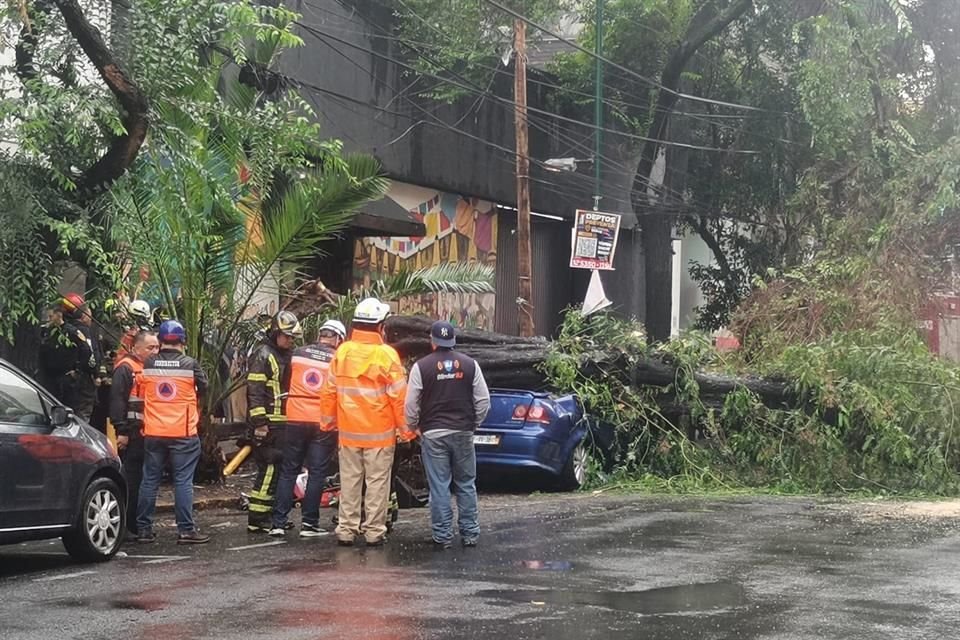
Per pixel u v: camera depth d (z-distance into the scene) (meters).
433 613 7.21
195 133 13.48
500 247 26.98
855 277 18.14
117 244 13.38
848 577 8.58
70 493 9.11
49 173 12.56
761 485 15.55
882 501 14.04
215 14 13.35
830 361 15.57
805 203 22.47
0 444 8.50
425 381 10.15
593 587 8.12
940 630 6.84
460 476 10.17
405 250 23.34
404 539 10.61
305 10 20.14
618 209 28.72
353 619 7.04
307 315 15.01
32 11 12.46
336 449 10.82
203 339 13.95
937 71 24.42
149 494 10.44
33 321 12.32
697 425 15.83
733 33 28.50
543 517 12.11
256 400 10.88
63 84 12.85
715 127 28.92
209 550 10.02
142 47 12.83
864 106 22.48
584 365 15.21
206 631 6.73
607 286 30.81
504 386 15.21
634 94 27.88
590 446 15.24
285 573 8.74
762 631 6.78
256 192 14.16
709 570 8.85
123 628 6.82
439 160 24.05
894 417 15.03
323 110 20.61
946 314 19.69
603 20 27.20
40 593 7.98
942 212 18.55
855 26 23.08
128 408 10.82
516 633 6.68
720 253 29.86
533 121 26.89
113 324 14.28
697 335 16.03
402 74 22.86
